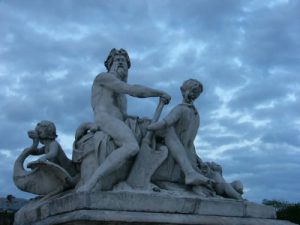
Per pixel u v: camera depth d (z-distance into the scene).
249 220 5.96
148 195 5.54
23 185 6.46
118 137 6.06
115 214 5.15
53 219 5.43
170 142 6.34
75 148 6.47
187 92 6.65
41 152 6.72
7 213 11.17
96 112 6.50
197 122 6.72
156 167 6.14
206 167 6.67
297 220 16.92
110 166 5.77
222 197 6.35
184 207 5.68
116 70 6.88
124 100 6.90
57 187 6.38
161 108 6.41
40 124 6.64
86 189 5.54
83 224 4.99
